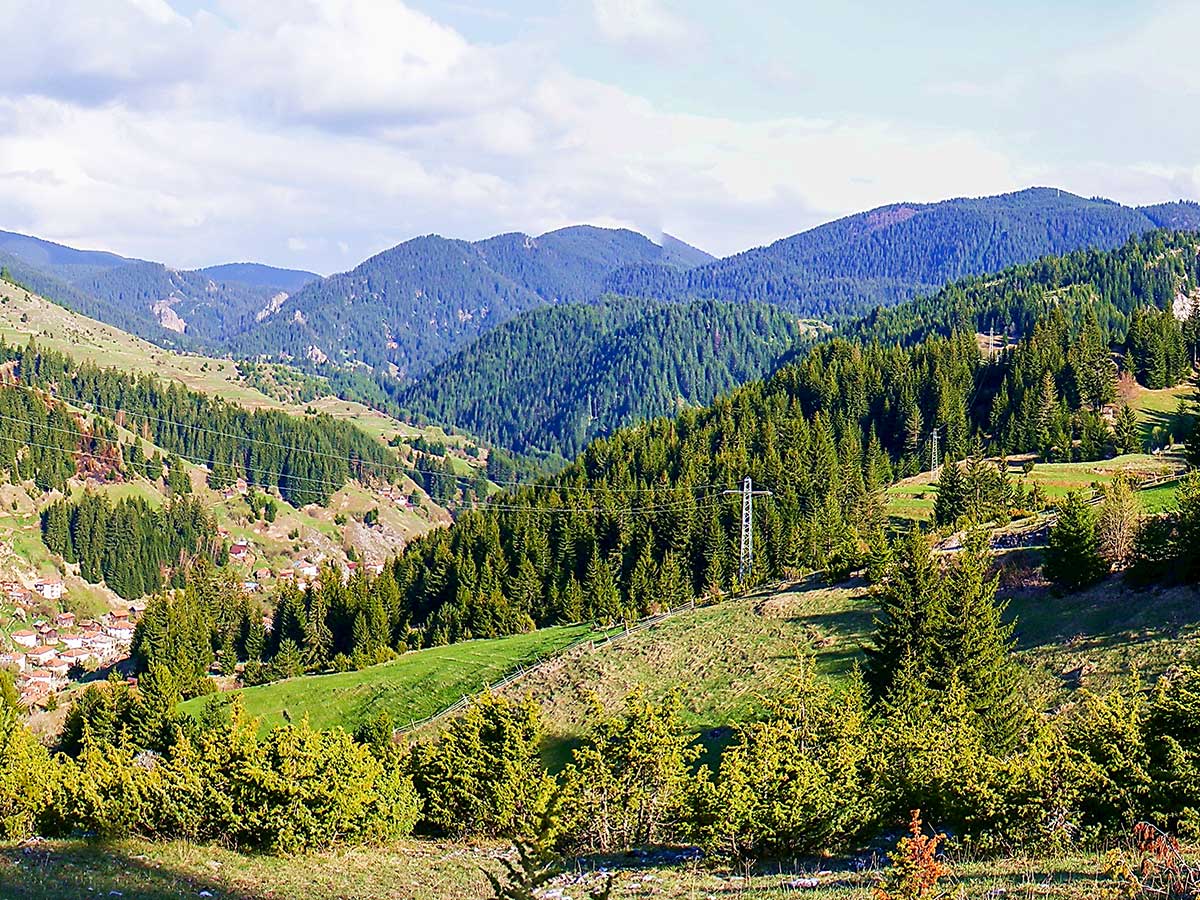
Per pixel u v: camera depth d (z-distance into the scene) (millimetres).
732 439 169750
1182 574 55281
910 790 31141
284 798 33094
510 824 40344
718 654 70562
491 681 81688
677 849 35844
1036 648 55219
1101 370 170500
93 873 25797
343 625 133125
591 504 144625
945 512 107812
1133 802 26438
